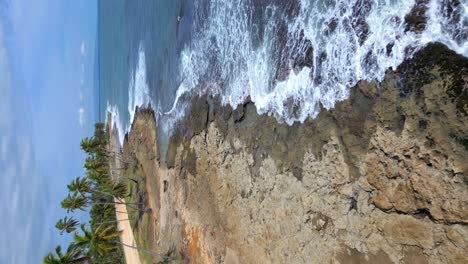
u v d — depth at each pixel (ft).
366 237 31.63
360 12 32.50
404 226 28.73
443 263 26.35
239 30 50.34
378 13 30.91
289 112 40.45
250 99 47.52
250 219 46.09
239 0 50.29
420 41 27.73
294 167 39.19
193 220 63.00
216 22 57.00
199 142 61.36
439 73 26.45
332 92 35.06
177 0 74.90
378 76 30.73
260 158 44.62
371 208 31.27
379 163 30.50
